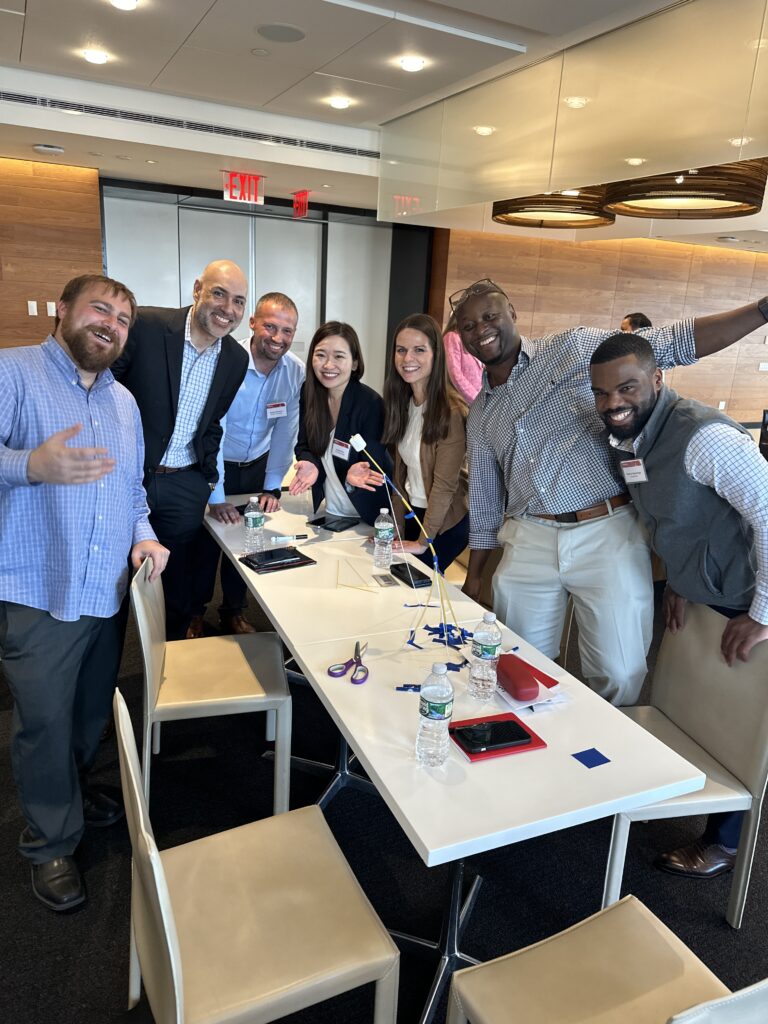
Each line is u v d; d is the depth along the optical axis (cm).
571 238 716
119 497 189
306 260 725
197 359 264
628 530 219
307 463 285
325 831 153
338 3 326
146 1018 150
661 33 321
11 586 174
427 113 494
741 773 178
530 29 352
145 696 194
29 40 380
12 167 553
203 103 491
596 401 190
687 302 842
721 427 174
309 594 220
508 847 222
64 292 173
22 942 179
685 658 199
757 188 348
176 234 664
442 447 265
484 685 168
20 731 183
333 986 121
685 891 204
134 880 122
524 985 119
